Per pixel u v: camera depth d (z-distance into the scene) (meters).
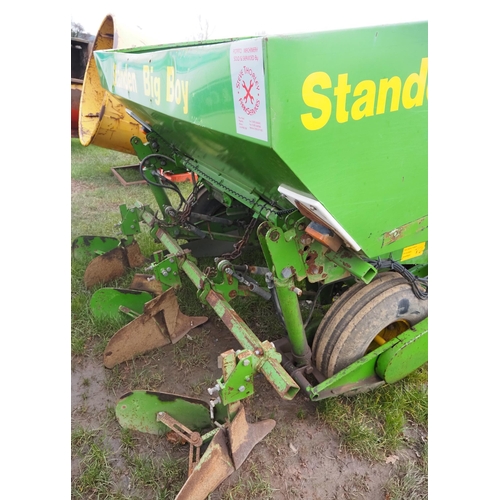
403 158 1.65
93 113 4.16
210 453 1.85
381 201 1.69
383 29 1.42
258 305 3.51
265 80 1.25
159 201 3.54
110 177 7.09
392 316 2.32
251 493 2.07
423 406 2.53
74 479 2.17
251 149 1.65
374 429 2.40
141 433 2.36
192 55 1.69
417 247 2.18
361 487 2.11
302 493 2.08
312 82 1.32
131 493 2.10
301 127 1.36
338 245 1.90
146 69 2.26
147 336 2.94
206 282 2.52
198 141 2.36
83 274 3.83
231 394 1.79
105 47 4.09
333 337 2.32
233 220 3.73
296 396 2.62
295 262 2.04
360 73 1.42
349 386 2.37
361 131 1.50
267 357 1.87
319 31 1.29
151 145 3.36
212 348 3.05
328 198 1.55
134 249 3.83
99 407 2.59
